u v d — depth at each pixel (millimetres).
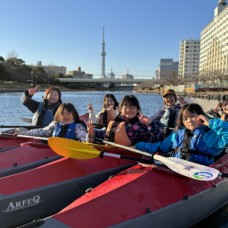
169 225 3969
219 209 5078
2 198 3969
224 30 113000
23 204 4156
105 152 4695
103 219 3465
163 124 7730
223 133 4469
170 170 4414
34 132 6086
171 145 4965
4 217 4008
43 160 5348
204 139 4613
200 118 4625
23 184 4242
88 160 5094
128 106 5336
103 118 7828
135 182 4078
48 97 7508
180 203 4086
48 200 4422
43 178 4449
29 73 104812
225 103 6789
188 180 4441
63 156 5297
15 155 5266
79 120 5766
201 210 4449
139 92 115438
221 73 84250
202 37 146750
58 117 5727
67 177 4656
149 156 4578
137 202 3801
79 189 4758
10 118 19141
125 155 5020
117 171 5242
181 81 105562
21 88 86750
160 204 3912
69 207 3553
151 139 5531
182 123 4844
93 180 4938
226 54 109938
